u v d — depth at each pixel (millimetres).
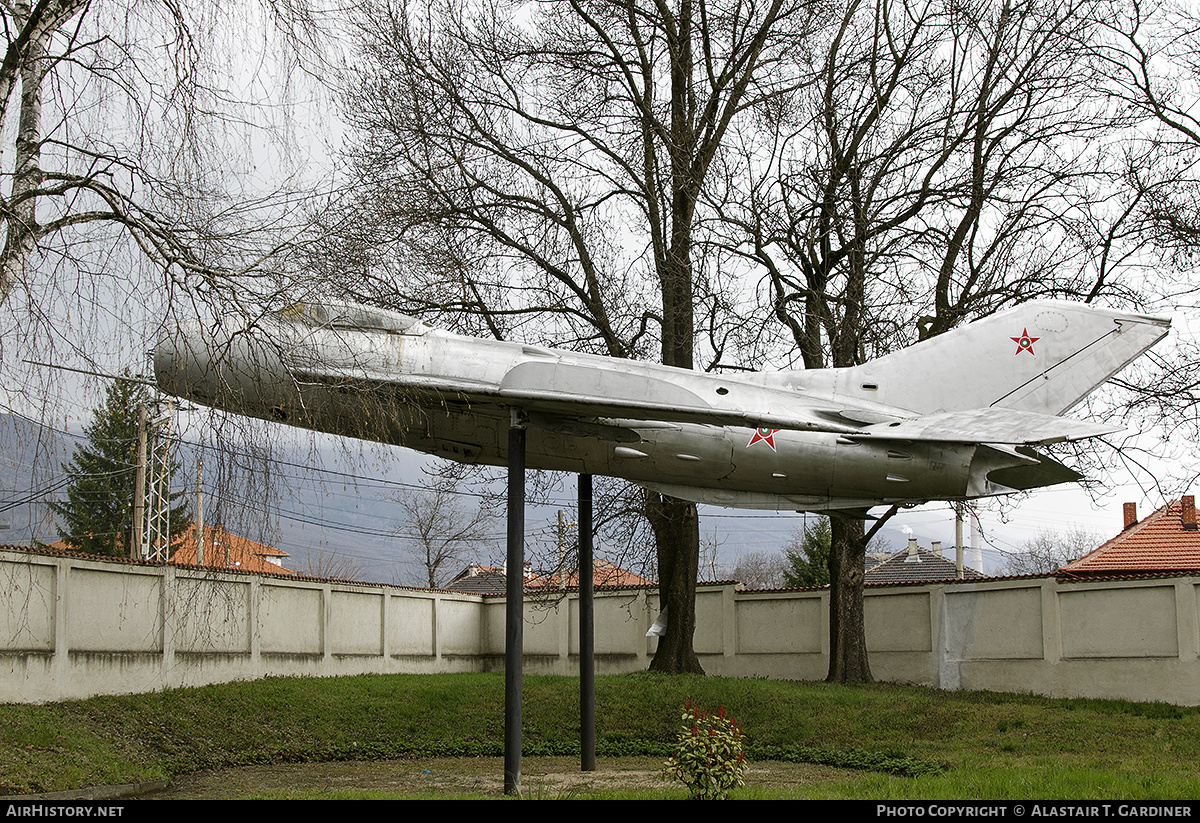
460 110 18219
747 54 19312
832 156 19906
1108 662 17312
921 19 19312
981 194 18609
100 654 15406
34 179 8461
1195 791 9008
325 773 12984
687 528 19500
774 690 17188
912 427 12414
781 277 19906
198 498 9492
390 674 21719
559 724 16078
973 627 19328
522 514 11703
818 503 13266
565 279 19109
